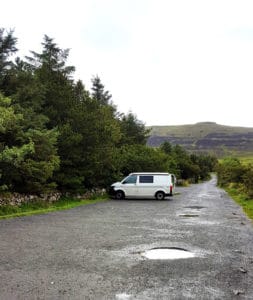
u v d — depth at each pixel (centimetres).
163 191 3062
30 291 645
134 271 786
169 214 1920
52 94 2769
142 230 1346
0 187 1836
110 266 823
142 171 4122
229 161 7481
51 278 723
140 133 6850
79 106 2853
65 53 3462
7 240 1095
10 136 2009
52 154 2231
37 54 3466
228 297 632
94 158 2808
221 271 803
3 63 2419
